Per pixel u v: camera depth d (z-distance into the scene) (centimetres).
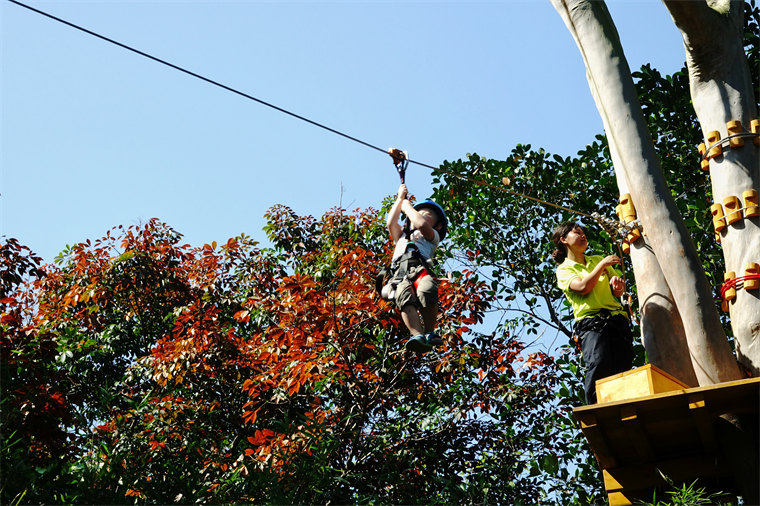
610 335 561
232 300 1285
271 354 1072
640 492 503
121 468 623
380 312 1080
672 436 480
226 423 1151
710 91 598
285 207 1497
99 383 1288
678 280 513
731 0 623
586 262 601
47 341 976
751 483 443
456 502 803
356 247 1235
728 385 428
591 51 584
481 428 1153
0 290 1077
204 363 1123
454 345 1120
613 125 562
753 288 524
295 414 1109
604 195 1166
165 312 1398
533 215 1250
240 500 634
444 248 1283
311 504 657
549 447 1127
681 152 1105
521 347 1148
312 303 1082
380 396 1101
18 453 611
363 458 1005
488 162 1268
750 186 551
